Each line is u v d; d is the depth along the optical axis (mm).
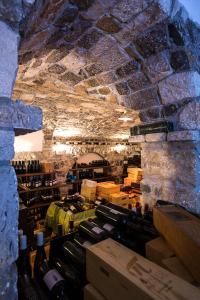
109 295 876
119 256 944
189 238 871
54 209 3006
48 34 952
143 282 765
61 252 1406
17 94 2240
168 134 1391
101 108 2951
